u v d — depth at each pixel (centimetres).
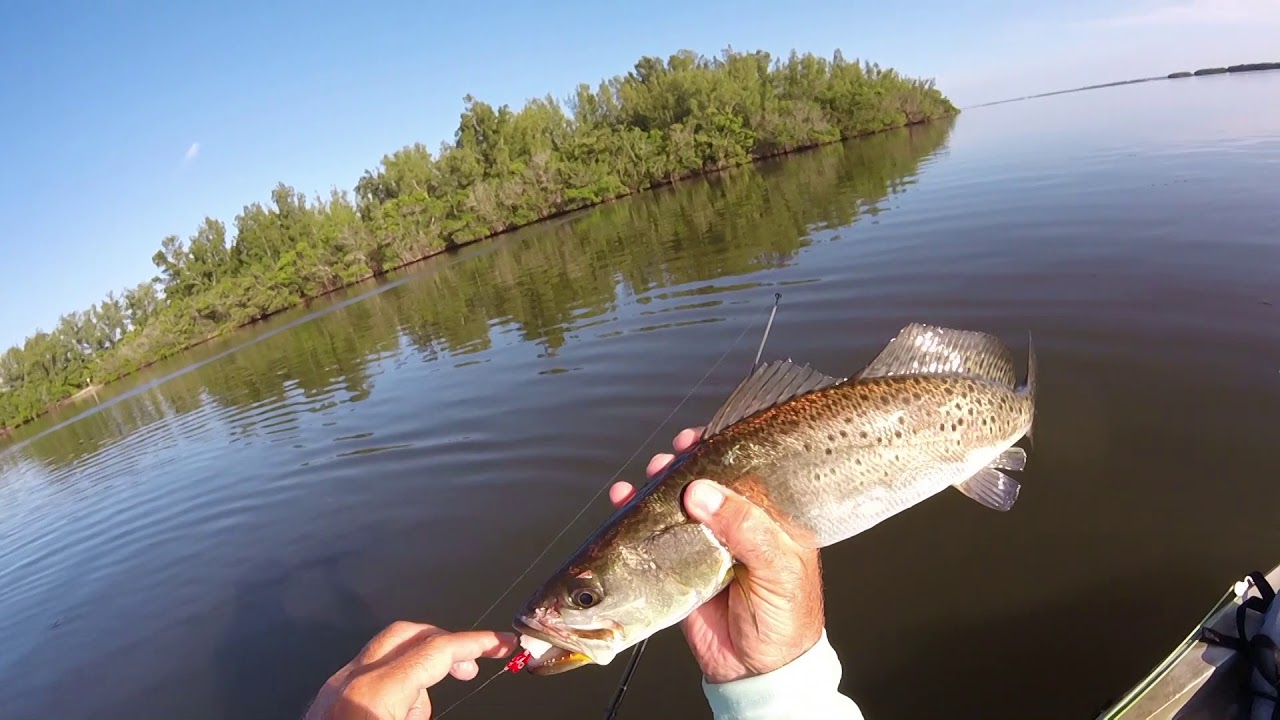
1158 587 578
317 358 2303
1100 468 724
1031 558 641
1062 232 1445
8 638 966
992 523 697
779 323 1278
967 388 353
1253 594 392
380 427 1353
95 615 959
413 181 6194
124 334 4453
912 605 621
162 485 1451
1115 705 369
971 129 4991
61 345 4069
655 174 5647
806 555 299
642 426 1023
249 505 1176
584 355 1418
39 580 1163
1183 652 368
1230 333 882
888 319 1175
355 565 878
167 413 2273
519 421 1167
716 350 1230
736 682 274
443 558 837
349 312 3238
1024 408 380
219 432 1744
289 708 674
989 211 1798
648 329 1470
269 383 2153
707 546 288
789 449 313
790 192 3186
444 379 1552
